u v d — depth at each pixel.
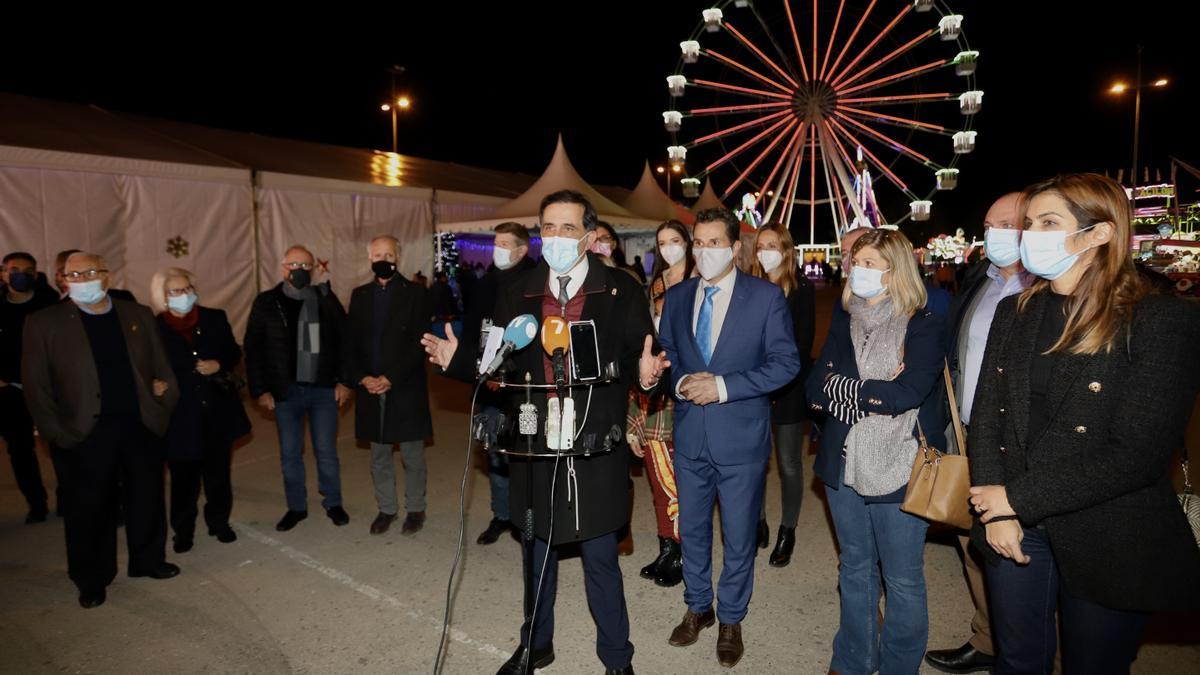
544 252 2.49
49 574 3.89
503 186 15.96
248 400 8.47
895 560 2.44
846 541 2.61
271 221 10.59
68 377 3.35
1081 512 1.79
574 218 2.47
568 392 2.38
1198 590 1.75
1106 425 1.74
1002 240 2.42
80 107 11.10
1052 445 1.81
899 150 26.20
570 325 2.28
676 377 2.93
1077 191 1.78
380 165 13.77
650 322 2.62
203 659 3.01
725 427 2.84
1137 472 1.67
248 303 10.36
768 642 3.11
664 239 3.81
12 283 4.51
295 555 4.10
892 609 2.47
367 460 6.09
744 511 2.87
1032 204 1.89
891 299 2.49
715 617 3.27
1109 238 1.76
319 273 11.15
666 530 3.76
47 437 3.34
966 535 2.82
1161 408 1.65
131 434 3.58
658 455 3.72
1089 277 1.80
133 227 9.15
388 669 2.92
